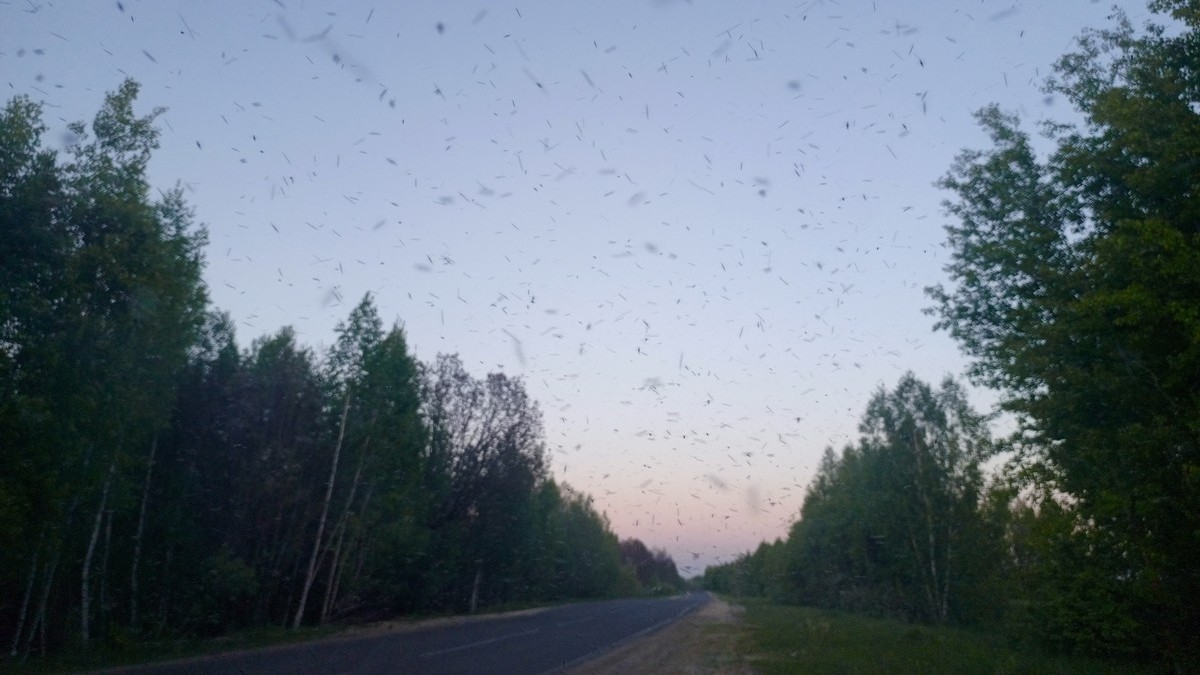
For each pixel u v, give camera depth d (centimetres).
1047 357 1825
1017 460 1933
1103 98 1770
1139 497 1659
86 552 2578
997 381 2088
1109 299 1536
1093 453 1702
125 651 2233
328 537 3816
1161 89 1703
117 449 2398
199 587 2966
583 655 2348
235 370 3416
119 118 2342
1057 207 1953
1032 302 1930
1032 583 2592
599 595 9875
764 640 2934
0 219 2066
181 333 2658
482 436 5359
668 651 2569
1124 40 1855
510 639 2891
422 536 4278
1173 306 1455
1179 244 1451
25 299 2075
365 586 3944
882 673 1875
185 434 3203
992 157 2103
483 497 5306
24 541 2073
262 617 3422
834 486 6275
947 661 2116
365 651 2339
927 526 4588
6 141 2105
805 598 6975
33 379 2105
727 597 11081
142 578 2986
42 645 2352
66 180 2238
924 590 4638
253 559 3350
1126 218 1694
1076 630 2323
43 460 2067
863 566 5550
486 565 5866
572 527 8838
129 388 2417
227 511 3272
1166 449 1630
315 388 3653
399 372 4134
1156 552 1686
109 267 2230
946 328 2197
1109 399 1770
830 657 2255
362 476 3869
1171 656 1961
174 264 2523
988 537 4438
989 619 4222
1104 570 2072
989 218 2116
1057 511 1862
